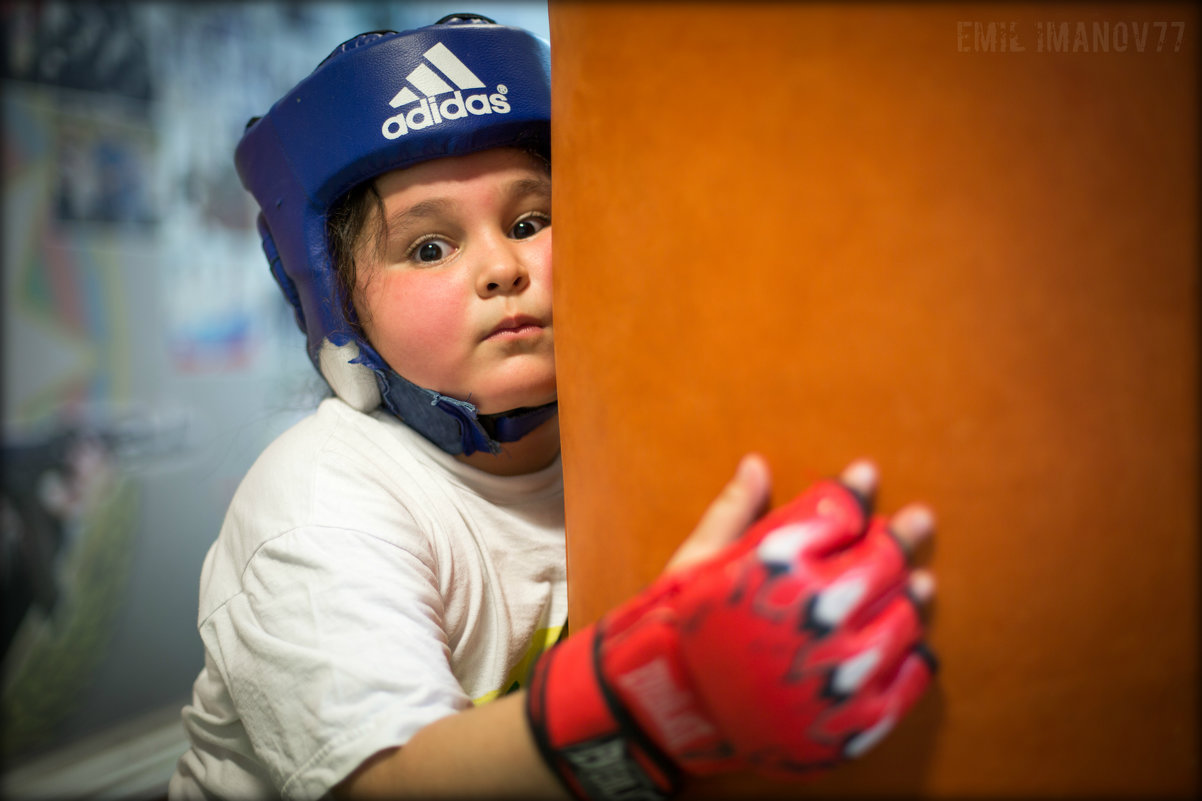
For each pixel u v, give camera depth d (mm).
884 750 360
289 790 520
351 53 647
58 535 1885
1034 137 331
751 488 363
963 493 344
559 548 772
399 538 623
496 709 450
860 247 342
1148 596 353
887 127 335
